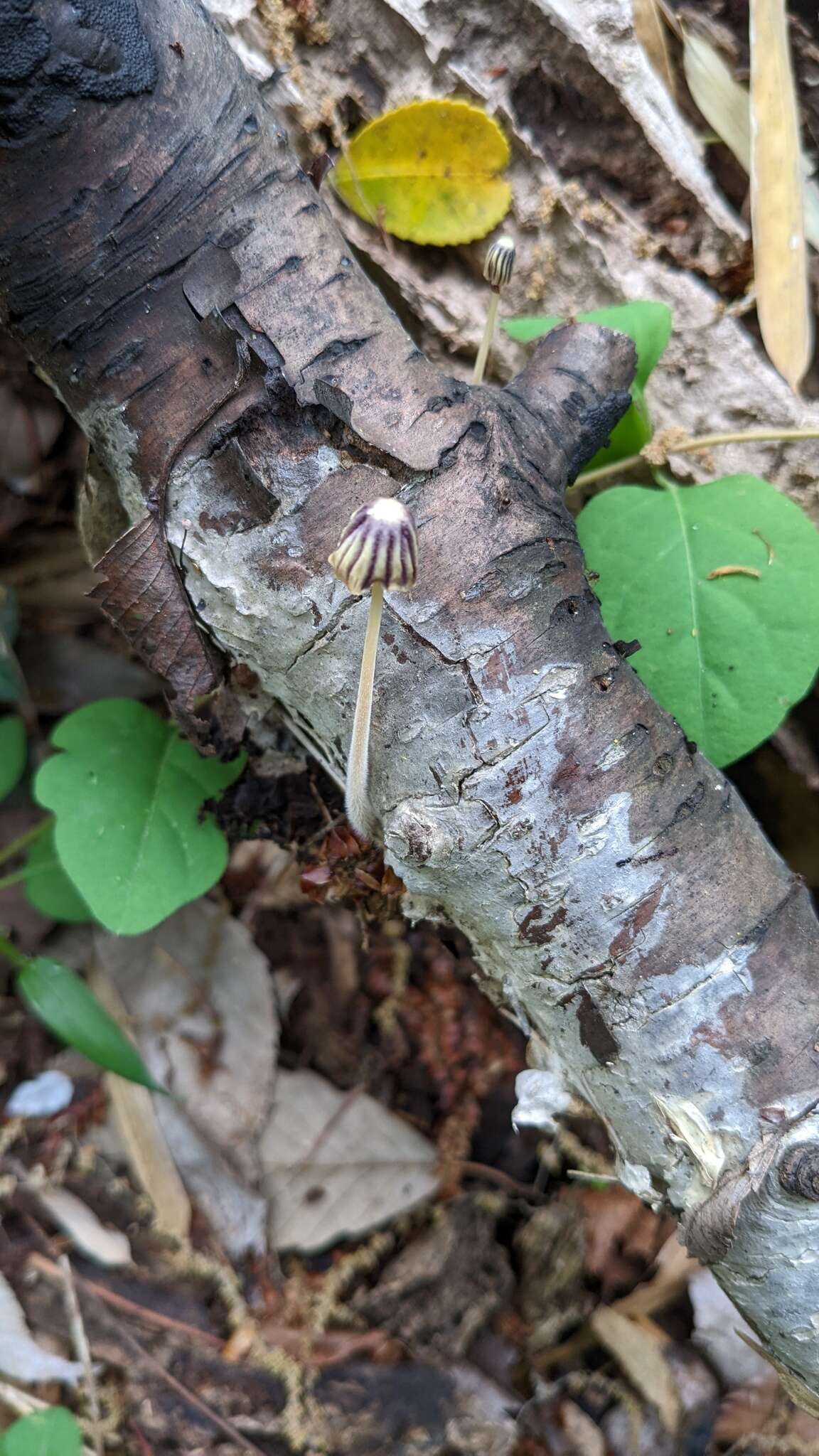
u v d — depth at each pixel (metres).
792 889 0.14
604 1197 0.20
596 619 0.14
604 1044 0.14
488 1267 0.20
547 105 0.18
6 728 0.20
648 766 0.13
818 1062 0.13
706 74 0.18
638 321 0.16
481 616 0.13
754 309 0.18
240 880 0.21
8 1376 0.17
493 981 0.16
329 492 0.13
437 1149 0.20
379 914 0.17
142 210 0.13
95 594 0.14
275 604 0.14
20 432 0.21
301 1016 0.21
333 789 0.17
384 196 0.18
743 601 0.16
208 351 0.13
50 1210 0.19
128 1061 0.18
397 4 0.17
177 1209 0.19
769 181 0.17
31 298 0.13
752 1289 0.13
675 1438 0.18
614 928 0.13
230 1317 0.18
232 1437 0.17
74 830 0.16
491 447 0.13
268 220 0.13
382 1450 0.18
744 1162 0.13
